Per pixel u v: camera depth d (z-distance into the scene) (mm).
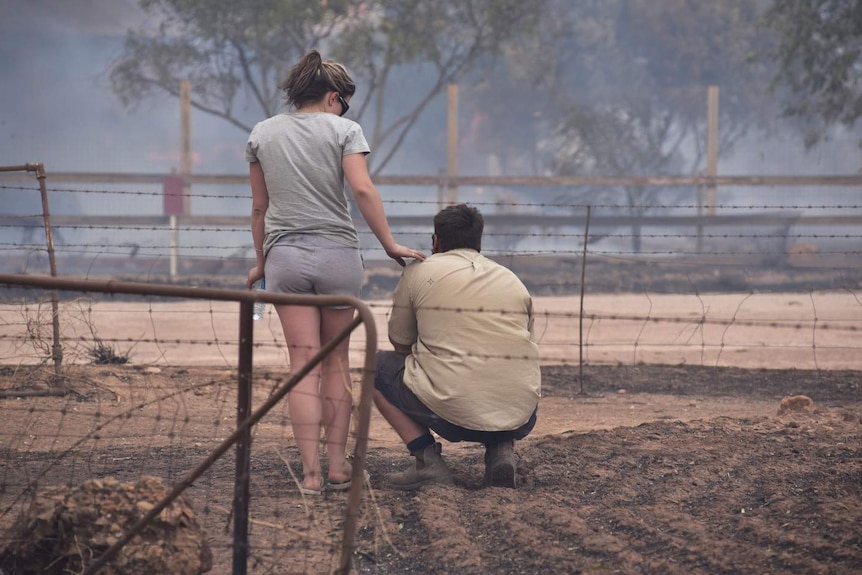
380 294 26734
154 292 5016
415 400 7398
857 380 14047
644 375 14375
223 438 9492
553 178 33719
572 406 12109
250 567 5914
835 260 34781
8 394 10766
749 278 30078
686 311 23234
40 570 5531
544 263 31516
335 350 7316
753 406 12148
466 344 7230
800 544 6008
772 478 7578
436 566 5984
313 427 7219
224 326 19562
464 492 7391
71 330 14320
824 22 36812
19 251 33000
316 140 7141
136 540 5402
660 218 33031
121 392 11305
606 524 6660
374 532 6609
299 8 34250
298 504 7172
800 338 19219
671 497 7211
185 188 32375
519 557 6086
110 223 31578
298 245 7098
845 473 7621
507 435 7383
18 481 7719
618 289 28391
